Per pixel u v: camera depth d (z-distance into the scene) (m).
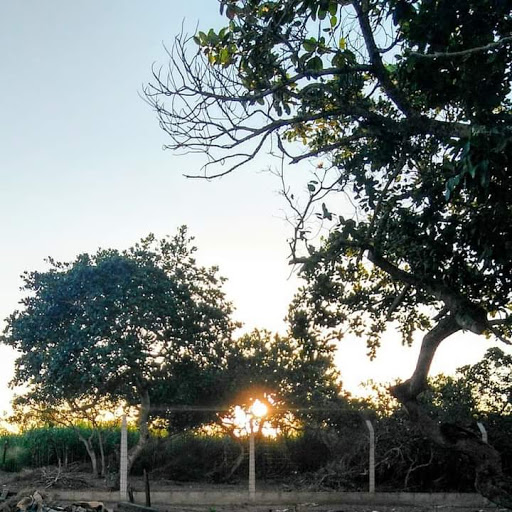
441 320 13.83
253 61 12.83
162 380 24.17
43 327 23.05
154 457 25.05
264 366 25.81
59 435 27.36
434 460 22.66
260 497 20.61
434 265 12.62
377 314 15.65
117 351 22.52
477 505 20.73
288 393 25.19
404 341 16.00
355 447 22.81
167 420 25.30
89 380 22.41
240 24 12.77
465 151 10.24
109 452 26.78
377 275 15.50
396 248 13.26
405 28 11.88
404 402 14.37
